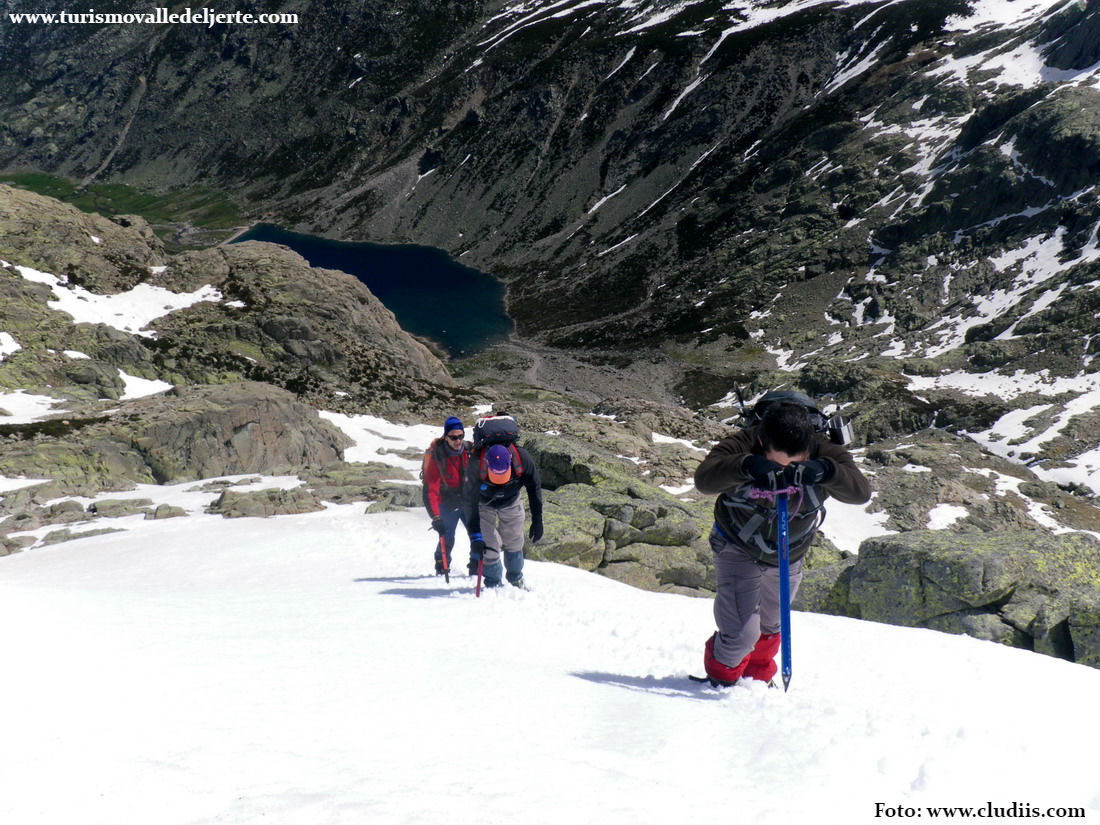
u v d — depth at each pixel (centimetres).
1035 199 15525
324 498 2347
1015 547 936
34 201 9294
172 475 4259
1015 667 445
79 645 454
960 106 19188
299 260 9856
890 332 14638
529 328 18225
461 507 1020
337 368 8319
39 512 2517
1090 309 12312
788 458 415
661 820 235
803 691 424
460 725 330
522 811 230
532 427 5644
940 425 10844
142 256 9394
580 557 1501
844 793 273
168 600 775
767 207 19988
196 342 8006
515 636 622
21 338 6988
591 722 351
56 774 239
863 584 973
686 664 548
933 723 345
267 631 587
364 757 276
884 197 18038
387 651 520
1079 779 295
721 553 454
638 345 16462
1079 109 15688
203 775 246
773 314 16350
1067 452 9550
